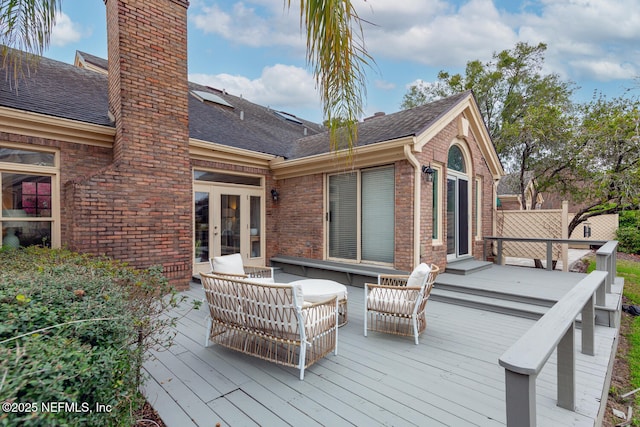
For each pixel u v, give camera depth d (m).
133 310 2.28
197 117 8.39
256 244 8.25
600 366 3.01
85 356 1.40
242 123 9.95
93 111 5.95
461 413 2.32
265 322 3.00
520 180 10.59
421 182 6.08
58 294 1.93
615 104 9.16
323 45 1.71
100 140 5.73
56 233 5.38
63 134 5.36
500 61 15.91
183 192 6.14
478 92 16.34
